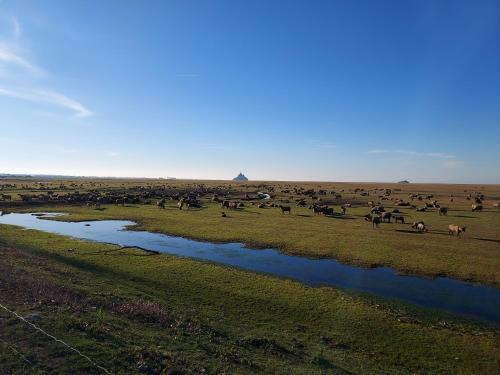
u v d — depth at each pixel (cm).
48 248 3497
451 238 4344
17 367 1103
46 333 1320
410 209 7369
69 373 1105
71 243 3816
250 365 1369
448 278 2944
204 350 1434
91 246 3700
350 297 2478
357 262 3350
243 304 2272
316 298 2423
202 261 3291
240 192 11681
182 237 4422
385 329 1983
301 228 4950
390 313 2219
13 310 1514
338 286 2731
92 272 2742
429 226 5216
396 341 1848
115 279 2609
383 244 4006
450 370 1587
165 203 8025
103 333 1402
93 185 14475
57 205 7581
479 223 5503
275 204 8012
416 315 2220
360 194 11144
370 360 1634
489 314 2259
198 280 2709
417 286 2756
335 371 1448
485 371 1584
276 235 4459
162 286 2545
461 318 2192
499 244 4031
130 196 8781
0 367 1095
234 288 2561
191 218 5794
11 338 1267
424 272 3067
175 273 2864
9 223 5462
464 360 1675
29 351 1194
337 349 1722
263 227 5003
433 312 2273
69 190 11181
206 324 1770
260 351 1550
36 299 1692
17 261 2684
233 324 1914
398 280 2897
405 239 4266
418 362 1647
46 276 2275
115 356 1234
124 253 3462
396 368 1582
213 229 4847
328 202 8806
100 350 1259
